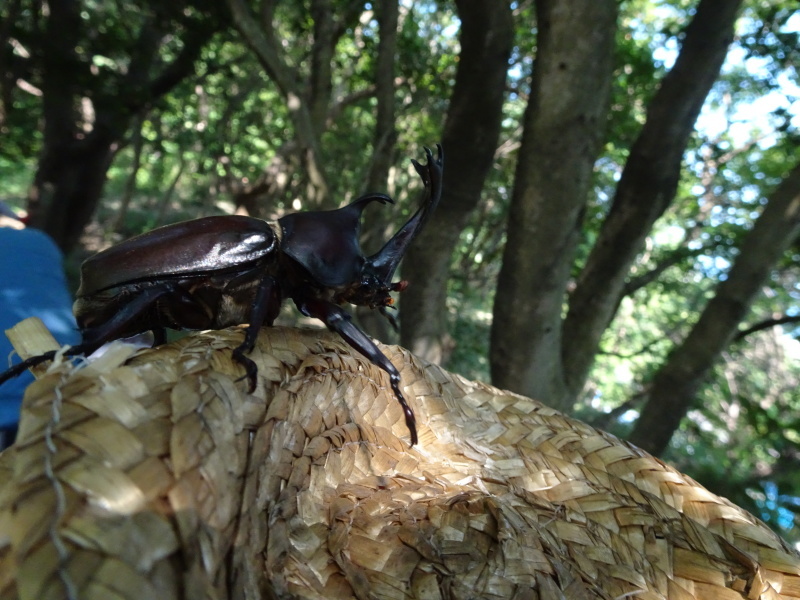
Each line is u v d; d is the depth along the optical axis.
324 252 0.09
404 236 0.10
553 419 0.10
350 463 0.08
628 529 0.08
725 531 0.08
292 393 0.07
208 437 0.05
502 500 0.08
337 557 0.06
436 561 0.07
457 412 0.10
